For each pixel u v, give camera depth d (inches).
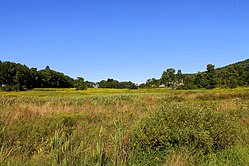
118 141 317.7
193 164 315.3
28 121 464.1
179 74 5078.7
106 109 751.1
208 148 351.9
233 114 681.6
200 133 354.6
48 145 354.3
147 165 314.5
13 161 294.8
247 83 3806.6
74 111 682.2
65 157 271.3
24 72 4261.8
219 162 327.0
